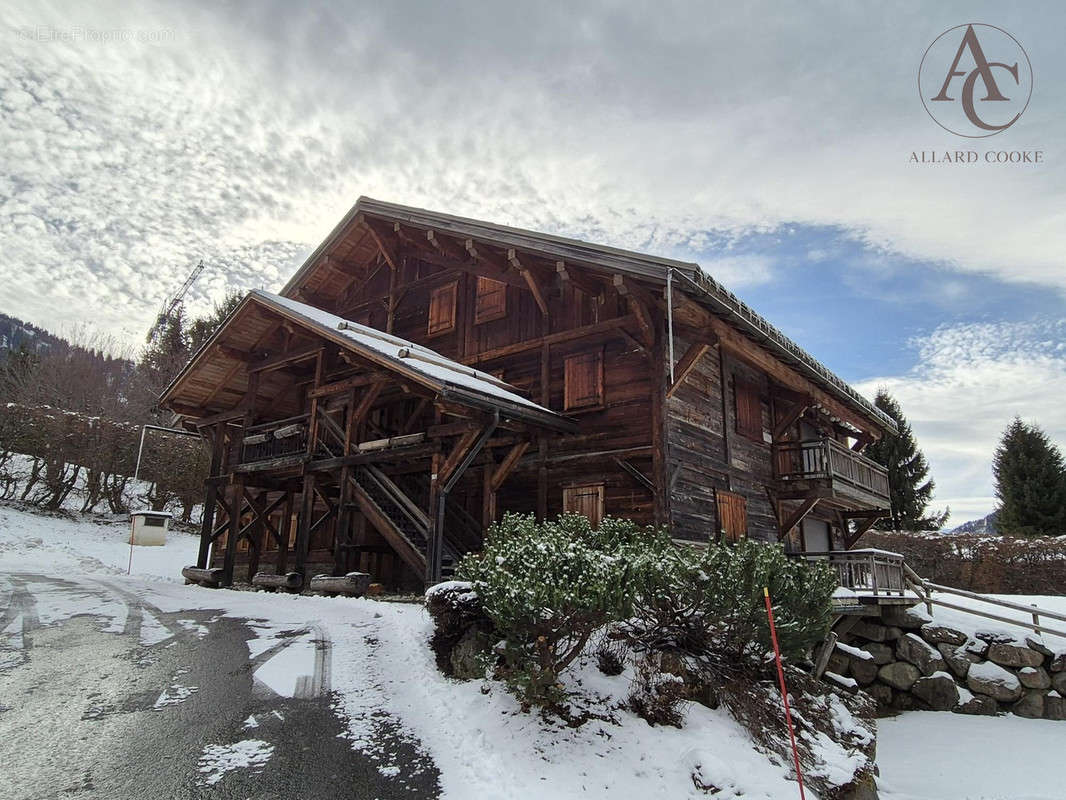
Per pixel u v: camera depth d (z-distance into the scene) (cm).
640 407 1198
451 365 1277
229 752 459
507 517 697
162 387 3866
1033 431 2998
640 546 649
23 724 498
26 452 2409
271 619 925
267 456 1455
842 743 665
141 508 2738
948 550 2200
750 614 605
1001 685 1045
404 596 1177
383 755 467
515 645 531
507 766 460
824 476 1420
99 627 852
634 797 446
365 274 1867
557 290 1377
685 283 1046
